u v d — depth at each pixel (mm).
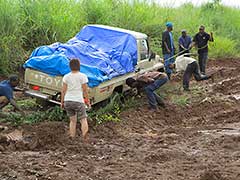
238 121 12812
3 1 15984
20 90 11703
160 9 23172
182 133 11344
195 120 12961
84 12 19188
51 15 16766
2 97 11125
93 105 12281
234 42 25656
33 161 8641
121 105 12883
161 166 8719
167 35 16312
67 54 12062
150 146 10109
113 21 19891
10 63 15305
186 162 9000
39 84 11688
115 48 13344
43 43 16531
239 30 27188
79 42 12938
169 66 15906
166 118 12812
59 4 17641
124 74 12836
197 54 18094
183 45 17547
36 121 11312
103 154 9336
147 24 20812
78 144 9828
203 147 10117
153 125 12242
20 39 15797
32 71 11703
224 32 26219
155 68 14773
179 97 14734
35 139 9867
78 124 11156
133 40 13648
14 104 11102
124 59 12930
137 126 11883
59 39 16641
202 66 17875
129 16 20281
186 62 15547
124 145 10133
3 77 15023
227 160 9188
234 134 11172
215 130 11727
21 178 7773
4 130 10641
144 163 8859
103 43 13500
